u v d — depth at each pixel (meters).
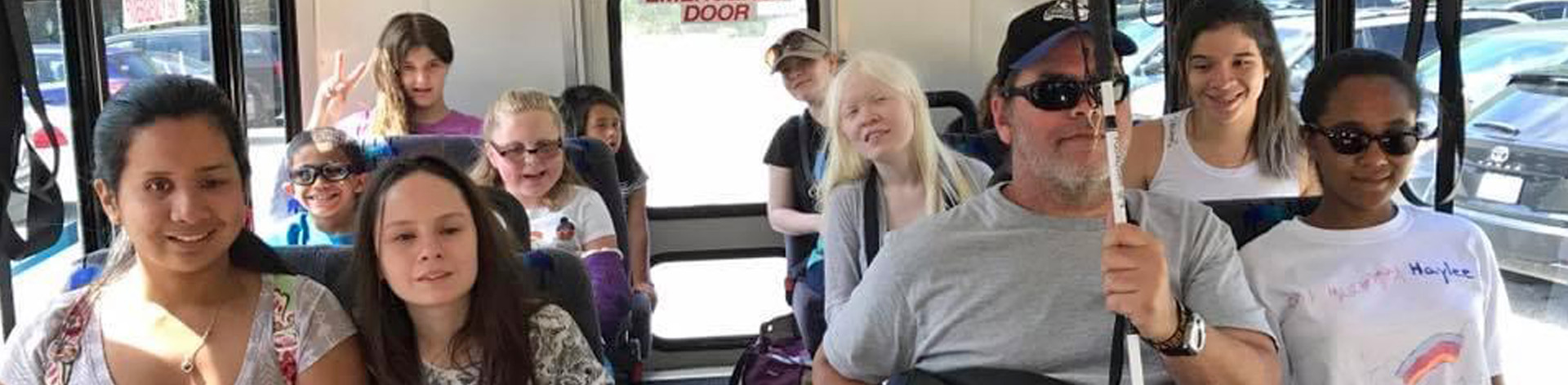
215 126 1.78
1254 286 2.00
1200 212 1.86
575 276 2.40
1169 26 3.69
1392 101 1.90
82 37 2.49
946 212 1.92
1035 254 1.81
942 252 1.85
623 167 4.27
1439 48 2.41
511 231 2.69
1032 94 1.75
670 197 4.58
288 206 3.21
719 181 4.59
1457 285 1.96
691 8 4.44
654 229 4.60
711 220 4.61
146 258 1.81
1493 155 2.48
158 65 2.97
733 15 4.45
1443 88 2.37
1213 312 1.79
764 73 4.51
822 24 4.47
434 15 4.37
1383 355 1.94
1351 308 1.95
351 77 4.19
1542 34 2.36
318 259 2.35
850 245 2.71
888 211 2.70
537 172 3.44
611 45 4.44
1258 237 2.06
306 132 3.14
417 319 2.00
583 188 3.58
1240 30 2.67
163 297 1.86
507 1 4.38
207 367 1.84
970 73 4.51
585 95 4.18
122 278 1.90
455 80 4.42
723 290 4.67
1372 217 2.00
